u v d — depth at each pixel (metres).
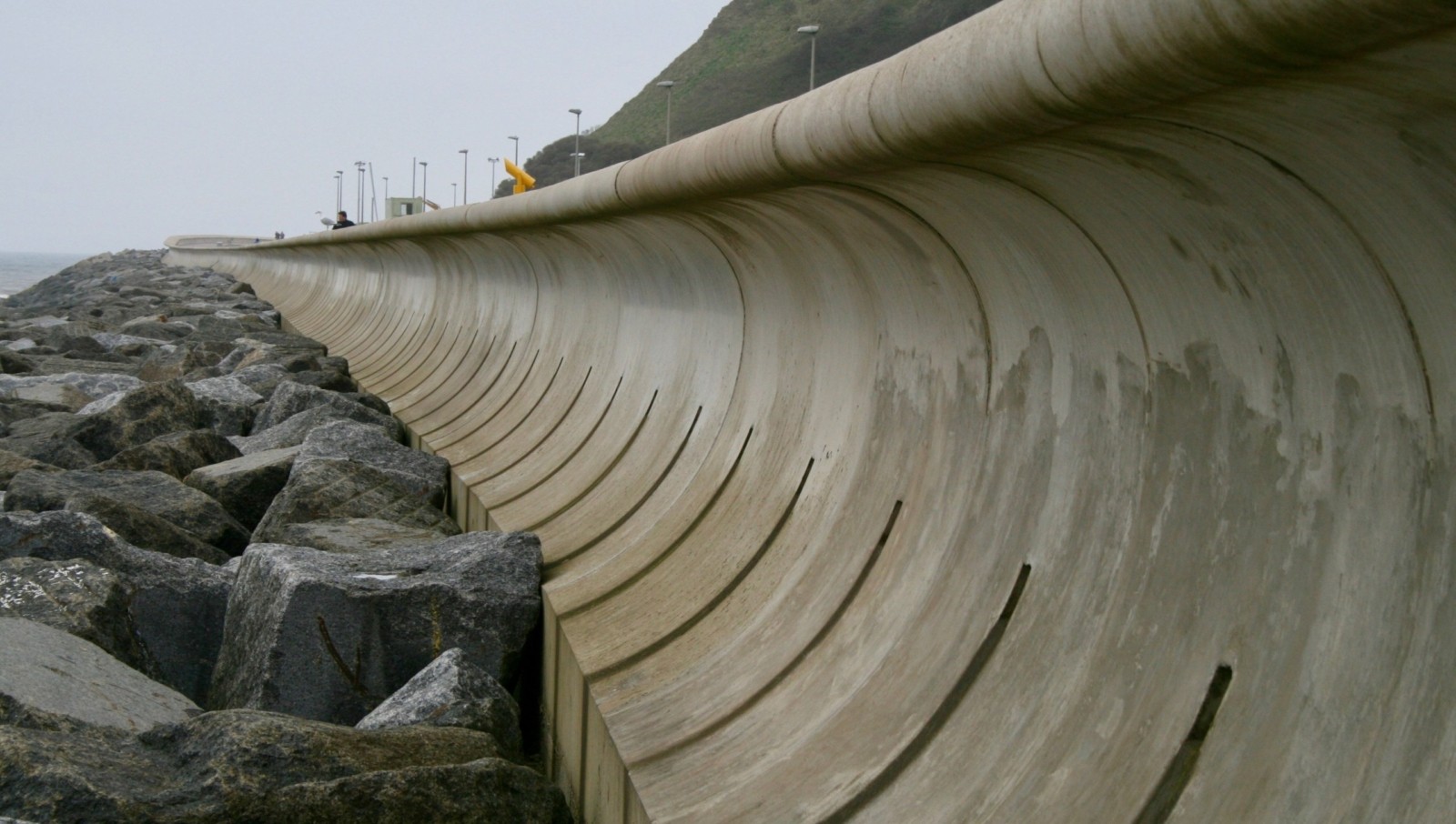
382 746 3.54
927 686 3.02
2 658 3.64
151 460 8.39
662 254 5.77
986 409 3.30
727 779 3.30
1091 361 2.86
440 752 3.67
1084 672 2.60
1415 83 1.61
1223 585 2.34
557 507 6.17
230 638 4.93
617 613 4.59
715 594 4.27
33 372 14.77
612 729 3.77
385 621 4.70
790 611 3.80
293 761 3.31
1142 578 2.55
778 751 3.29
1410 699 1.89
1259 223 2.15
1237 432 2.38
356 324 20.30
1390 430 2.02
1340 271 2.05
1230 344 2.38
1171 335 2.55
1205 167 2.12
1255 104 1.83
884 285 3.81
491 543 5.29
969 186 2.78
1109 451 2.76
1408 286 1.93
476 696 4.26
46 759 2.98
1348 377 2.11
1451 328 1.87
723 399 5.23
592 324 7.54
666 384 5.95
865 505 3.78
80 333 19.62
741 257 4.82
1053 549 2.86
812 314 4.48
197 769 3.21
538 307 9.02
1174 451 2.55
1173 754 2.28
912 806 2.81
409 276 16.12
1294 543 2.20
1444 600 1.88
